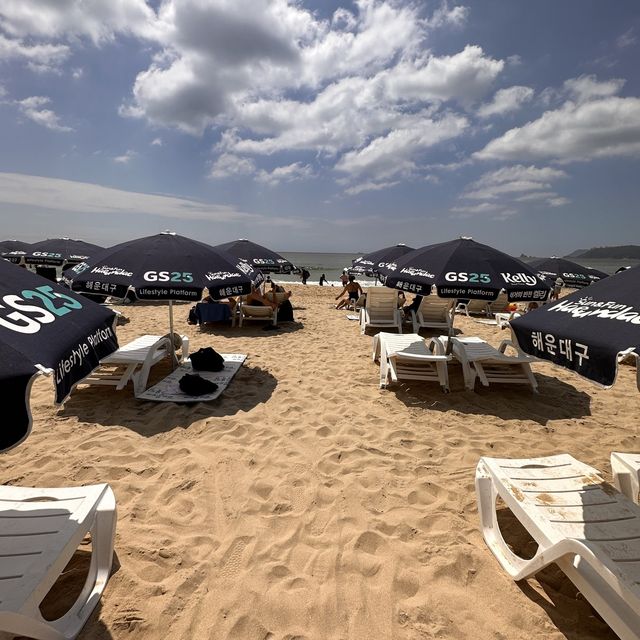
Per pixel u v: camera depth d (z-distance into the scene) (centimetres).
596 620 194
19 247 1290
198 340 743
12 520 195
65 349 154
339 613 195
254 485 293
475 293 417
